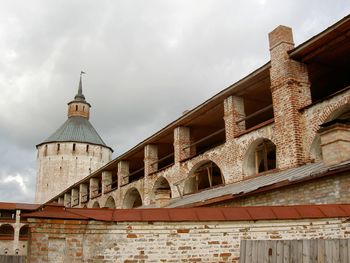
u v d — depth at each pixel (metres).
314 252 6.64
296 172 13.49
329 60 16.44
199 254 7.88
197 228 8.02
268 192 13.10
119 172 31.98
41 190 57.03
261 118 23.95
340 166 10.47
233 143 19.14
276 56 16.69
